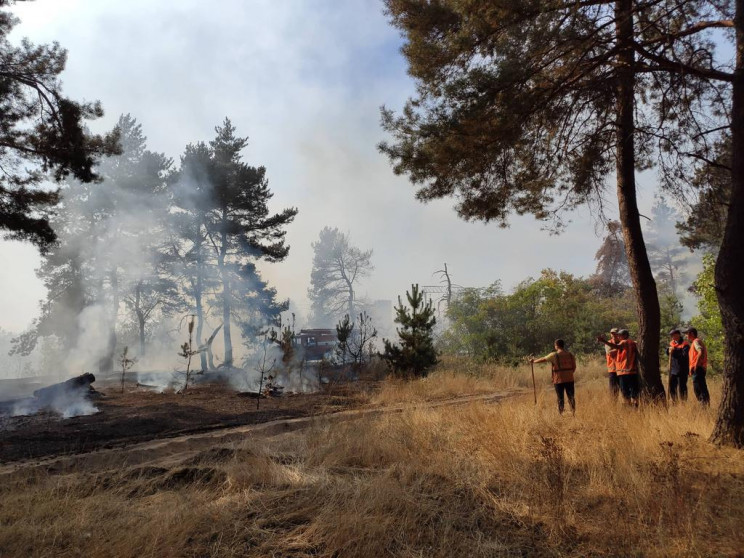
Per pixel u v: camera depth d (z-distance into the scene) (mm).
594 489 4848
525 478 5059
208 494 4711
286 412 11047
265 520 4094
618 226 10836
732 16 7766
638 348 9984
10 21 13125
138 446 7547
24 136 13789
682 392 10422
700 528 3869
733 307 6621
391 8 9398
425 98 9648
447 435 7105
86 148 14812
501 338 23656
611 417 8086
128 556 3436
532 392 14258
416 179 9875
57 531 3873
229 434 8461
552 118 9172
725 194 9336
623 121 9656
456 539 3836
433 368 19406
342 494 4570
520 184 10109
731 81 7398
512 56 8125
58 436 8297
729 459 5742
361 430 7215
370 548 3604
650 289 9961
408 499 4484
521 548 3732
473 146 8836
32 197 14125
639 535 3814
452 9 8703
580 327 23484
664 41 8273
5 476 5508
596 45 8375
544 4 7875
